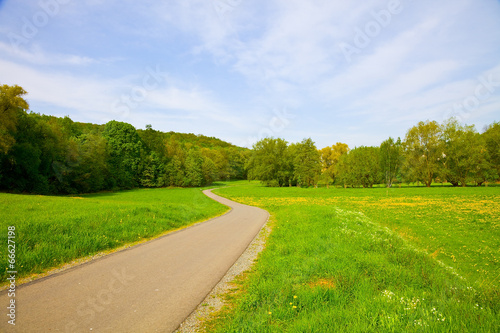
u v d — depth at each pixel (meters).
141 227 12.59
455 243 12.78
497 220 18.77
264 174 85.19
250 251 9.56
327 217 15.03
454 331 3.35
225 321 4.41
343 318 3.94
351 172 73.94
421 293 4.88
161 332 4.05
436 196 39.97
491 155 60.06
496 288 5.58
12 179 34.84
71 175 48.47
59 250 7.99
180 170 84.12
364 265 6.54
